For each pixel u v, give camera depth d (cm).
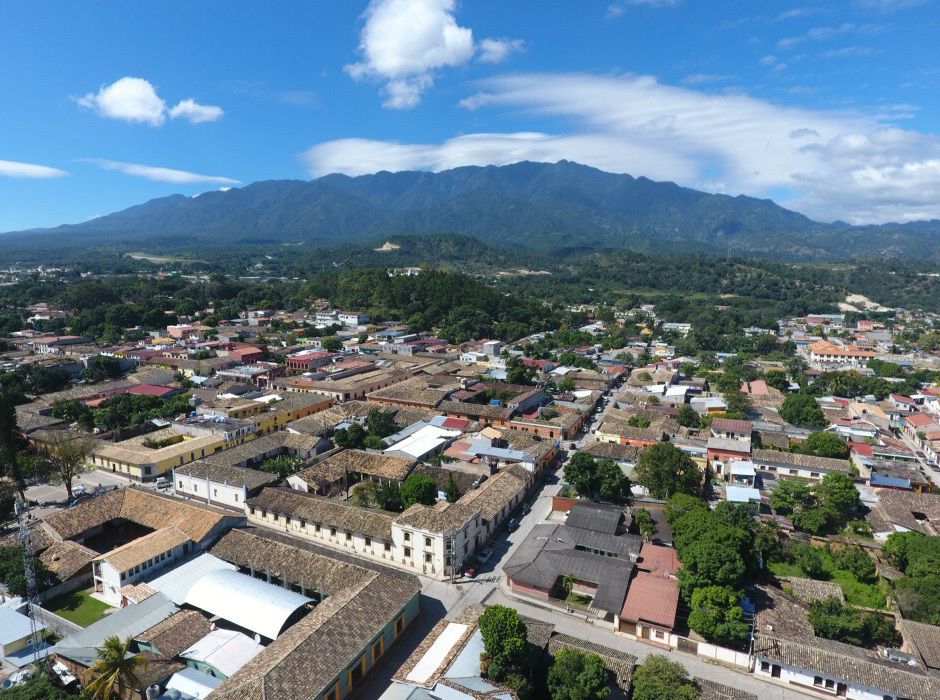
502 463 12056
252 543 8344
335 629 6194
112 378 18788
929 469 13612
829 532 9875
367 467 11344
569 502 10238
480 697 5266
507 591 8044
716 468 12631
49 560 8031
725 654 6638
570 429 14562
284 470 11181
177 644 6400
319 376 18875
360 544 8981
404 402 16400
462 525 8431
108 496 9631
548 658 6191
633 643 7006
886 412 17438
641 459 11250
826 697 6169
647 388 18838
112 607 7581
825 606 7138
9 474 10756
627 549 8438
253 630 6612
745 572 7700
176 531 8525
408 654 6712
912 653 6556
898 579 8000
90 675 5875
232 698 5116
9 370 18275
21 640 6519
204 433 13175
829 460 12094
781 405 17450
